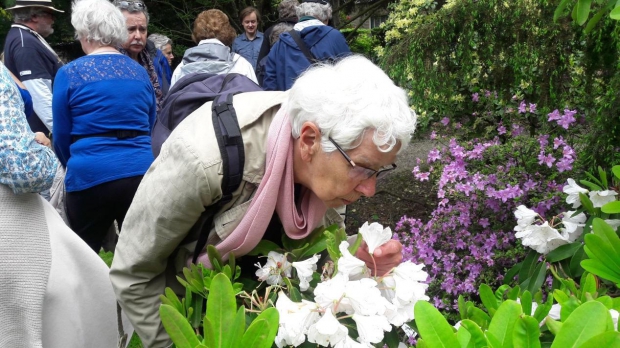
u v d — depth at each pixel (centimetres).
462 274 284
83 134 263
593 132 241
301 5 333
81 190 263
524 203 277
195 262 141
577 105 290
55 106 263
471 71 313
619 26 224
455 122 338
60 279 169
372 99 116
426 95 319
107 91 260
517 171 278
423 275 117
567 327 78
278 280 133
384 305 108
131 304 144
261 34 507
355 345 103
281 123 127
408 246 291
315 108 119
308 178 129
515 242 277
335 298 107
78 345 173
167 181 129
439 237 292
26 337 162
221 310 92
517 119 315
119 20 269
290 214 131
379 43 680
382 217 407
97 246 288
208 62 280
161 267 143
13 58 318
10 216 163
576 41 272
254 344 88
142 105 272
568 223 162
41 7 326
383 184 448
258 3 709
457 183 284
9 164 154
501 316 88
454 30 301
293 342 107
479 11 292
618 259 112
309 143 124
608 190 160
